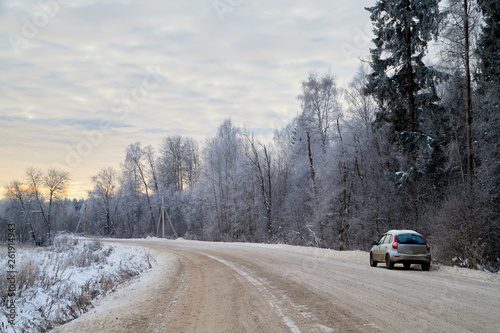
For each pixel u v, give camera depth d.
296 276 14.41
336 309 8.18
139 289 13.62
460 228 20.14
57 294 13.94
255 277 14.77
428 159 28.92
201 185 68.88
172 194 79.94
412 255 16.05
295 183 52.56
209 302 10.10
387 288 10.85
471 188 21.83
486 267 18.48
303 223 48.56
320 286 11.65
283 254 26.23
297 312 8.09
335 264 18.81
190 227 72.31
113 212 90.75
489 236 20.06
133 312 9.05
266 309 8.62
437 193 29.02
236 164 59.66
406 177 28.17
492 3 22.69
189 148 86.50
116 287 15.95
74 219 100.94
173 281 15.19
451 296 9.32
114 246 50.53
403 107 29.25
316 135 45.72
